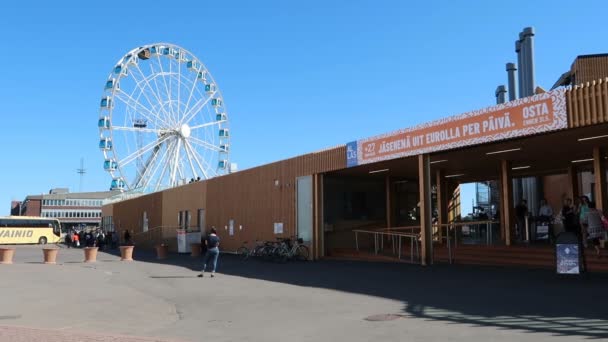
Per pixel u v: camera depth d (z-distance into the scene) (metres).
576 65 24.98
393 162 21.30
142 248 47.88
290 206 26.17
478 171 26.19
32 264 25.94
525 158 21.34
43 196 131.62
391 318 9.45
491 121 16.36
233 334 8.93
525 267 16.11
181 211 39.94
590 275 13.59
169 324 10.18
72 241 56.19
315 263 22.22
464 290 12.27
